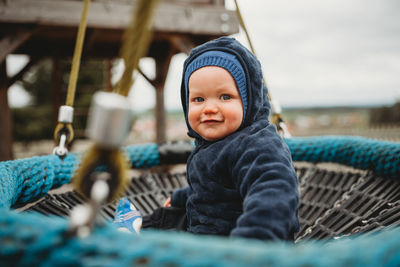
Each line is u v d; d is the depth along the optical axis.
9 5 2.27
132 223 0.88
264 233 0.53
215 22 2.84
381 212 0.89
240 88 0.77
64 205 0.98
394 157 1.02
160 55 3.83
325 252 0.29
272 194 0.58
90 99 8.09
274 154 0.67
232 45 0.80
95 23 2.51
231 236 0.55
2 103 2.97
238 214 0.74
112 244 0.32
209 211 0.77
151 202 1.22
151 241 0.32
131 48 0.34
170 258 0.30
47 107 10.25
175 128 9.77
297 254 0.29
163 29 2.71
